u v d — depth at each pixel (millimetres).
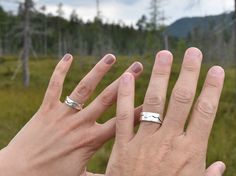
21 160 318
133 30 20641
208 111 292
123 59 9609
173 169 290
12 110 3381
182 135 293
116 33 20547
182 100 292
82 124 326
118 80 328
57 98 330
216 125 2676
